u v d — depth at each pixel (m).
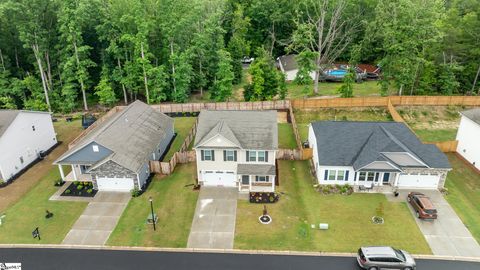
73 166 32.47
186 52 50.88
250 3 73.38
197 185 32.06
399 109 48.06
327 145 32.50
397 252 22.92
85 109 52.34
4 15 44.53
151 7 51.41
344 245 24.80
